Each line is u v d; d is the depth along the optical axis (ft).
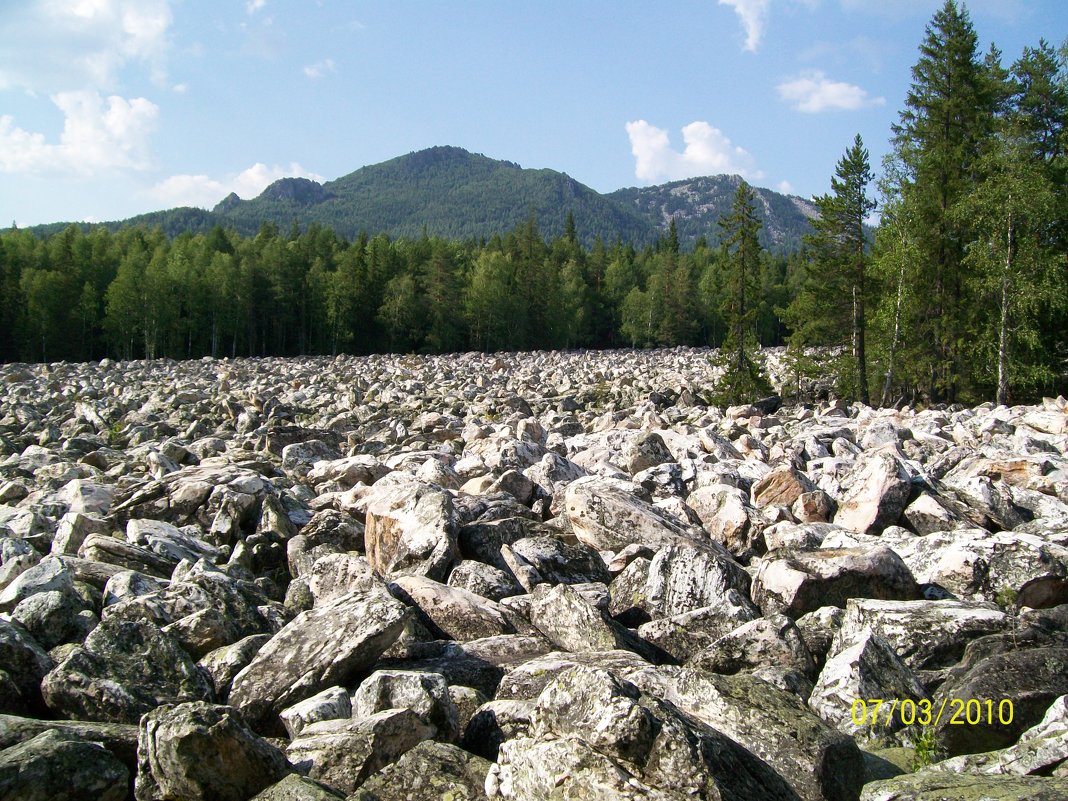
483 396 133.59
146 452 66.74
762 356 207.92
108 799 17.54
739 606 28.14
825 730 18.80
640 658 23.45
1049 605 29.35
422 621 27.71
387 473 55.93
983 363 134.92
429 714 19.94
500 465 54.24
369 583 28.94
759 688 20.34
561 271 471.21
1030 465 47.01
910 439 68.28
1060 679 21.61
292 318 395.14
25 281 327.67
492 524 35.81
